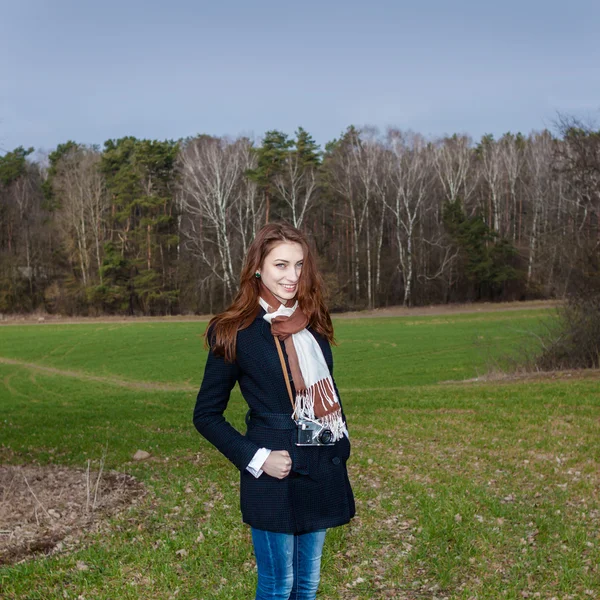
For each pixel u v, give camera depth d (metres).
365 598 4.52
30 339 47.31
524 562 4.99
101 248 67.75
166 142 68.88
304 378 2.88
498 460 8.53
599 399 12.80
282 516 2.85
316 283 3.06
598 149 21.77
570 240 22.19
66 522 6.29
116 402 19.17
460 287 67.31
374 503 6.67
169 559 5.15
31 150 81.50
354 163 64.75
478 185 73.69
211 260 62.72
